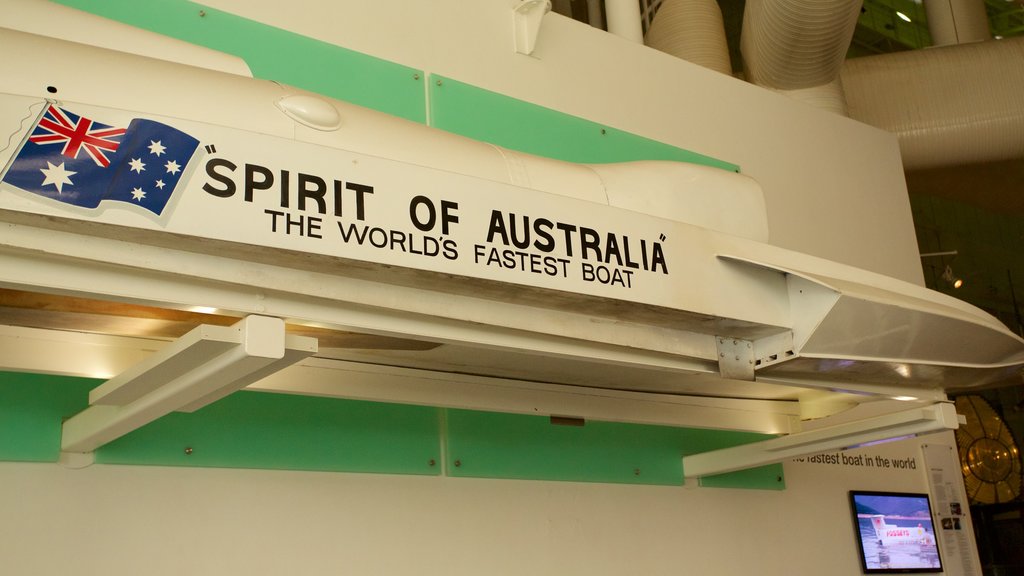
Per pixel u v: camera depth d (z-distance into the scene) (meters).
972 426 5.92
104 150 1.20
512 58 2.78
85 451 1.81
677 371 1.96
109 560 1.80
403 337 1.60
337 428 2.15
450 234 1.47
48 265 1.25
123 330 1.70
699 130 3.21
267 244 1.28
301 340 1.39
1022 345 2.35
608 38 3.06
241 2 2.26
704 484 2.86
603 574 2.54
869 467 3.39
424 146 1.69
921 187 5.28
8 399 1.76
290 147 1.34
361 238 1.37
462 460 2.34
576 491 2.56
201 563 1.91
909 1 7.70
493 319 1.63
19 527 1.72
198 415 1.96
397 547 2.18
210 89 1.46
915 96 4.58
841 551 3.18
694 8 4.05
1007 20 7.52
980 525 5.89
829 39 3.70
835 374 2.15
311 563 2.05
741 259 1.86
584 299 1.65
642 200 1.99
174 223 1.22
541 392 2.29
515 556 2.38
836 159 3.60
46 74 1.33
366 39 2.47
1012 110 4.57
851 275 2.07
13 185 1.13
